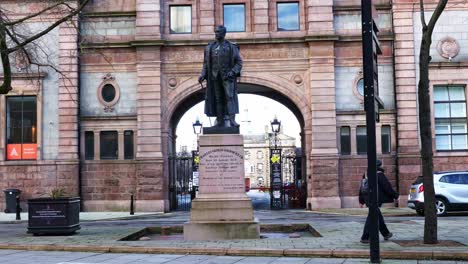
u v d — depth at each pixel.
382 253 11.12
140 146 32.53
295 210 32.62
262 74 33.09
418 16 33.00
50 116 33.00
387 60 33.28
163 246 12.64
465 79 32.59
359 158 32.47
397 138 32.59
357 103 32.81
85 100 33.38
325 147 32.25
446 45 32.66
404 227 16.86
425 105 13.23
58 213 16.39
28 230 16.39
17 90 32.81
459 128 32.75
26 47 26.03
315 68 32.59
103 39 33.19
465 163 32.41
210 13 33.28
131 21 33.47
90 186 32.88
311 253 11.52
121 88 33.31
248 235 14.57
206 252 12.04
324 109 32.41
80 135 33.12
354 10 33.16
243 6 33.47
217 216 14.80
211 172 15.21
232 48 15.94
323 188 31.95
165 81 33.22
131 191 32.75
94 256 11.88
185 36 33.22
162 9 33.44
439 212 23.44
